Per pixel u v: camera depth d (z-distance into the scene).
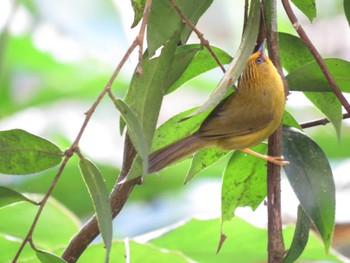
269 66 7.05
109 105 16.62
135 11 6.69
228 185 7.35
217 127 6.83
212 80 17.03
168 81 6.40
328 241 6.15
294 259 6.23
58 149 6.00
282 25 17.80
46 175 13.87
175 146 6.63
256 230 9.29
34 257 8.10
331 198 6.25
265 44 7.50
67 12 17.12
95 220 6.82
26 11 16.38
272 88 6.88
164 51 6.01
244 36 5.93
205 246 9.52
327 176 6.36
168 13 6.16
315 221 6.19
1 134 5.92
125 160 6.78
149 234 8.90
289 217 12.30
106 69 16.67
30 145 5.96
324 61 6.72
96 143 15.62
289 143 6.61
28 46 16.02
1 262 9.11
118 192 6.81
